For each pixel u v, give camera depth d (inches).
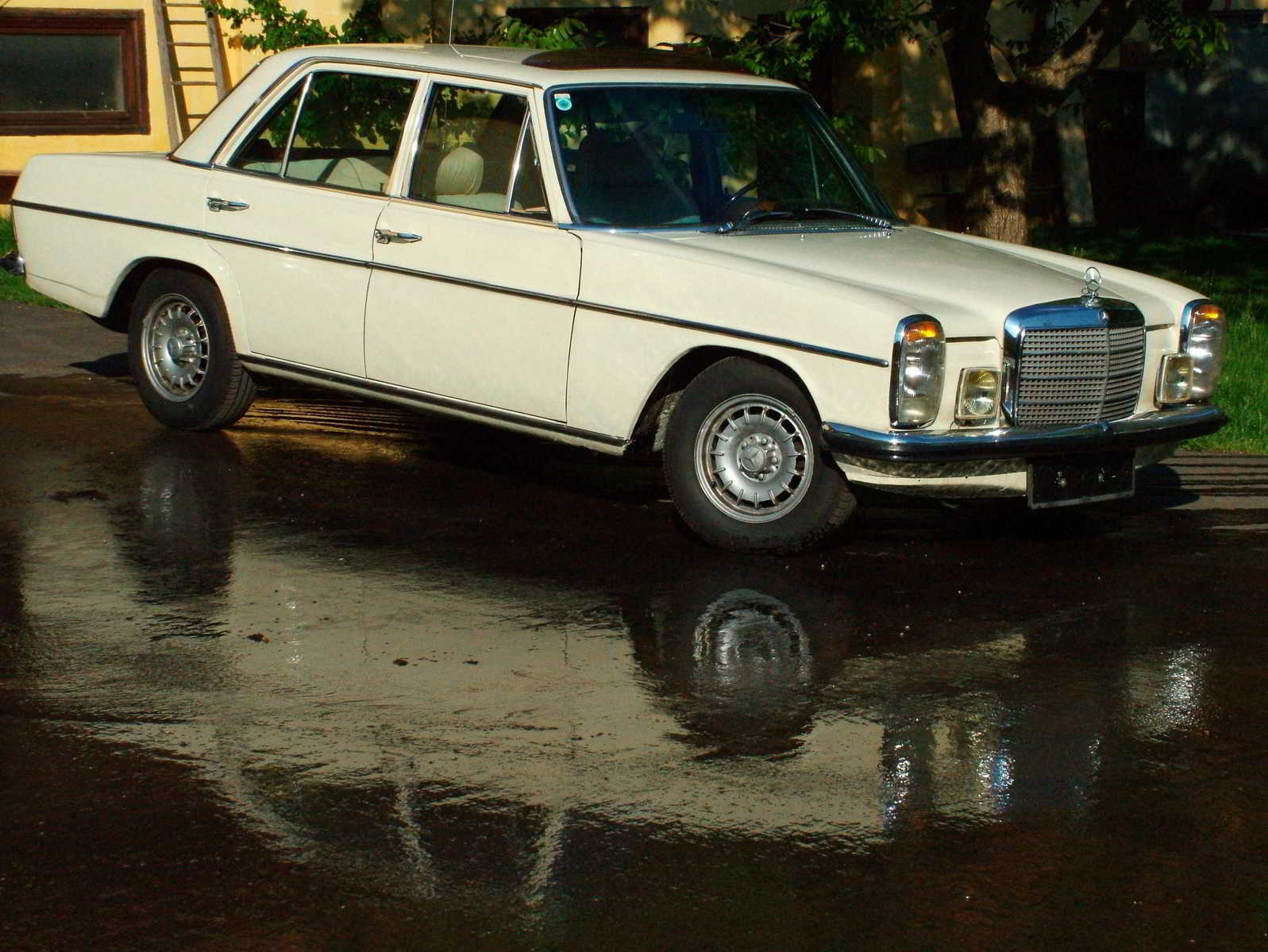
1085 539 299.9
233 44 668.7
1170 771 197.0
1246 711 217.2
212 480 321.4
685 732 204.8
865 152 577.0
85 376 417.7
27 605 246.4
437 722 205.9
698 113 309.4
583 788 187.6
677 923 157.9
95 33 673.0
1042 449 267.4
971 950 153.8
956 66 586.9
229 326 341.7
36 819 177.3
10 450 339.0
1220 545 297.7
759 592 262.1
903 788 189.9
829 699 217.3
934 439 259.1
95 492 309.4
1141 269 665.0
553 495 320.8
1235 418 400.2
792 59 547.8
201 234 337.7
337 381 324.2
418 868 167.9
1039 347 268.4
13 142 663.8
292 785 186.9
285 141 329.7
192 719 205.0
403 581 263.0
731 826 179.0
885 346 255.3
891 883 166.9
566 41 540.7
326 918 157.8
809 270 276.7
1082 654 237.6
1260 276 648.4
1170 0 624.1
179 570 264.8
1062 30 607.8
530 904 160.9
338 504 307.7
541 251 289.6
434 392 309.3
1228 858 174.1
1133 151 839.1
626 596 258.1
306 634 236.8
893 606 257.0
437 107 307.7
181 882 164.2
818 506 273.1
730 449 281.4
